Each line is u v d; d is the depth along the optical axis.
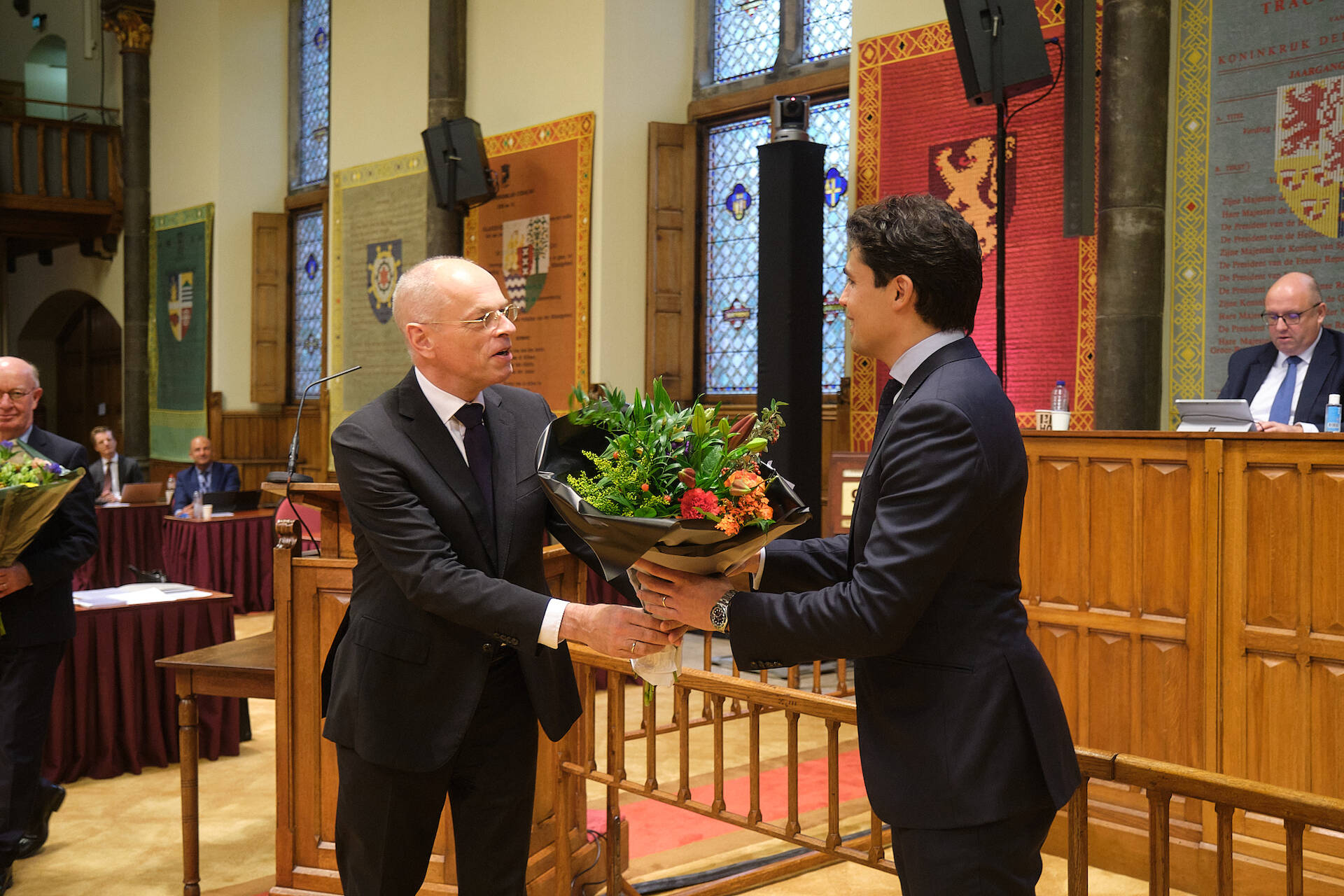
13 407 3.55
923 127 6.41
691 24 8.53
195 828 3.42
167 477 12.63
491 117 8.99
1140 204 5.30
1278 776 3.31
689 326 8.42
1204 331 5.31
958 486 1.50
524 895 2.30
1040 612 3.80
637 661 1.94
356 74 10.34
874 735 1.65
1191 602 3.48
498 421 2.29
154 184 12.94
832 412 7.64
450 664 2.13
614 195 8.22
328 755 3.16
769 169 6.12
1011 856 1.56
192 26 12.22
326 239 11.05
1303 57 5.00
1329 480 3.21
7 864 3.43
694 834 4.01
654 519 1.59
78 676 4.76
